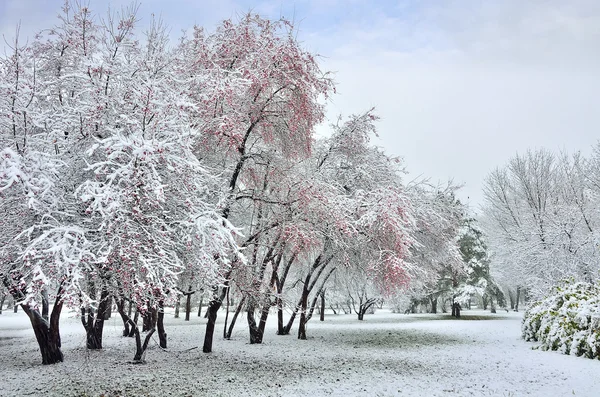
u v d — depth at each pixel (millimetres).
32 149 8000
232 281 12258
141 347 11383
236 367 10695
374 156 16250
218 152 11750
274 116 11984
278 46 11484
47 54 10633
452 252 17094
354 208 13086
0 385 8539
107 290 8359
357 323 27156
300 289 21938
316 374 9711
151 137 7691
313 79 11961
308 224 12117
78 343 16766
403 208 12859
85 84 8727
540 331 14398
